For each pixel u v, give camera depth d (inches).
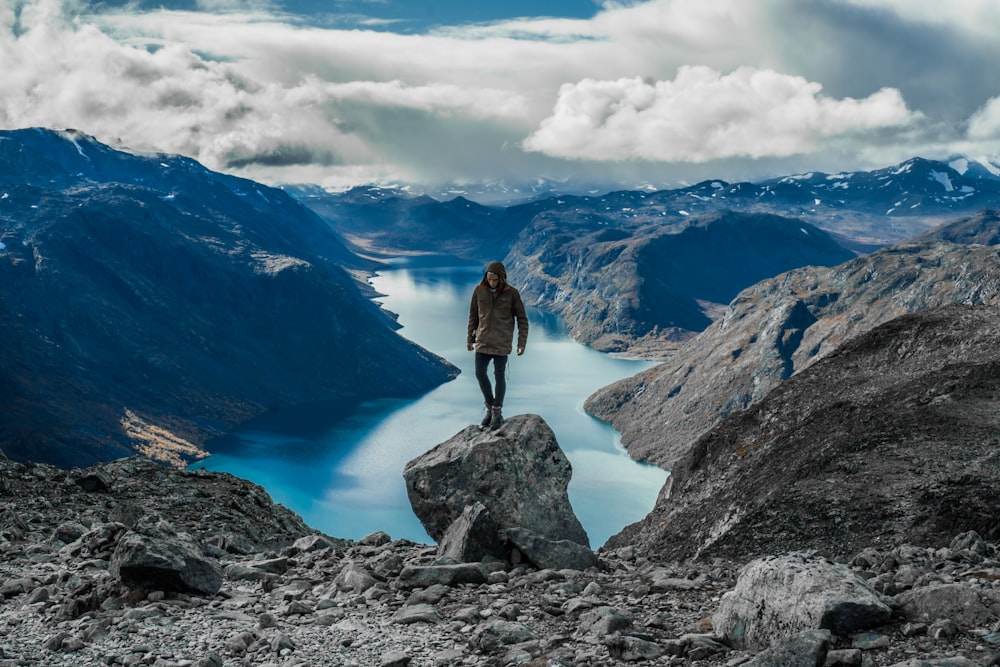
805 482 1042.7
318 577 644.7
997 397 1107.9
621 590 570.3
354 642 456.1
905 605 412.8
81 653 441.4
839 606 392.5
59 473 1058.1
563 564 660.1
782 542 953.5
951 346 1317.7
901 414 1127.0
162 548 559.8
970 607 395.5
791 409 1362.0
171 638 465.1
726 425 1423.5
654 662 402.3
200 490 1074.7
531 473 741.3
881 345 1422.2
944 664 337.1
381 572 635.5
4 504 904.9
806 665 343.6
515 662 412.8
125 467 1114.7
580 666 399.5
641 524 1414.9
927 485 924.0
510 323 754.8
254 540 882.1
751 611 426.3
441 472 744.3
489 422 772.0
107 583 562.3
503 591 576.1
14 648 451.8
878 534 888.9
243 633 460.1
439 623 492.7
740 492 1167.0
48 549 730.8
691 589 559.2
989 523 833.5
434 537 749.9
